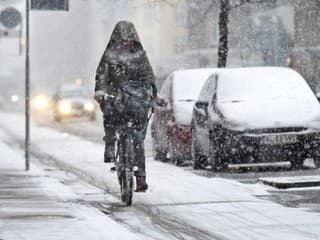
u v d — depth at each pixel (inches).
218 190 1261.1
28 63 1631.4
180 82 1905.8
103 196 1232.8
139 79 1146.7
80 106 4084.6
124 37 1155.3
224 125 1549.0
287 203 1132.5
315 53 3282.5
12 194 1211.2
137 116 1117.1
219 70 1739.7
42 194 1213.7
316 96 1772.9
